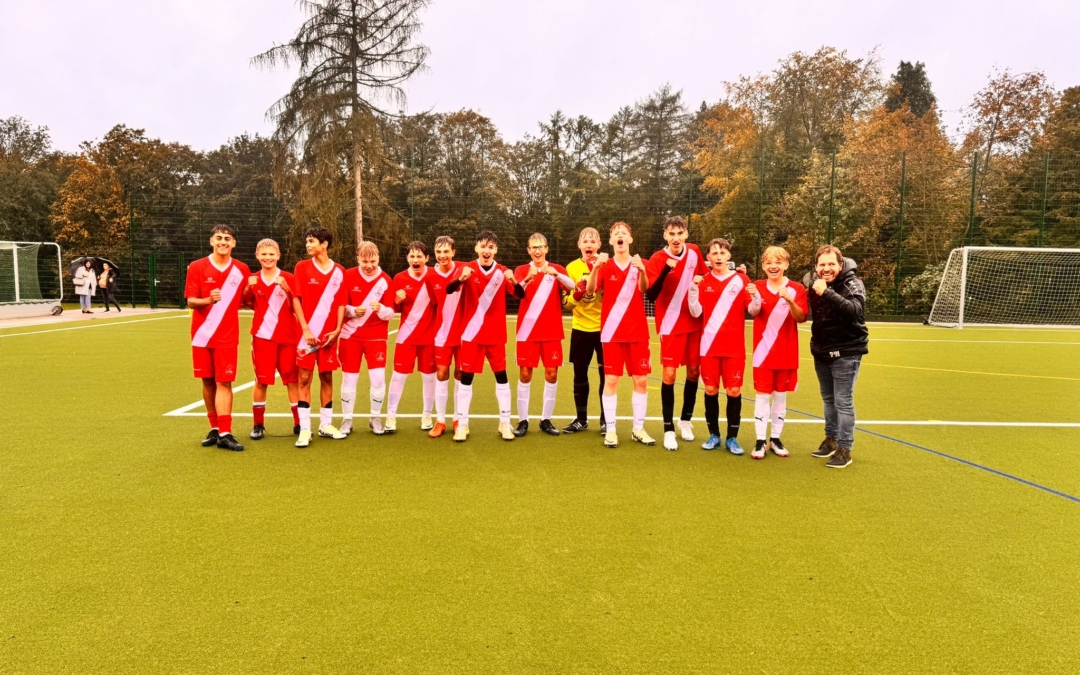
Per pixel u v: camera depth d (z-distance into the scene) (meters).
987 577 2.72
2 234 30.11
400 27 21.34
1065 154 23.05
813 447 5.03
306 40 21.02
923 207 21.12
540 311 5.20
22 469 4.12
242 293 4.73
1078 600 2.53
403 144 22.06
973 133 27.34
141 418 5.64
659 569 2.76
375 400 5.25
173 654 2.09
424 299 5.21
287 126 21.20
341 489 3.79
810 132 30.45
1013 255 19.83
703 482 4.04
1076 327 18.08
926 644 2.20
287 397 6.95
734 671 2.03
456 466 4.33
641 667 2.04
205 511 3.39
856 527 3.29
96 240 30.03
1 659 2.04
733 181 26.58
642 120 35.12
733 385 4.81
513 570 2.72
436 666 2.03
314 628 2.25
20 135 39.69
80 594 2.47
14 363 8.96
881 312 21.08
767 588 2.60
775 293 4.58
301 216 21.03
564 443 5.06
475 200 23.03
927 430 5.61
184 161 35.81
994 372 9.32
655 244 22.58
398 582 2.60
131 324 15.60
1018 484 4.05
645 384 5.04
